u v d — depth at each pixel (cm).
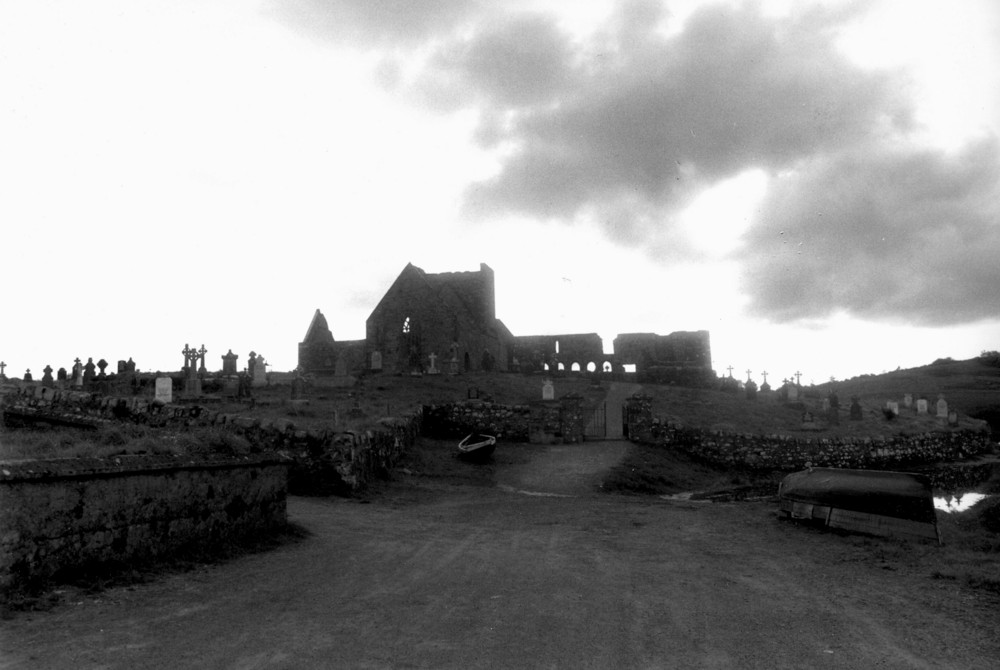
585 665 588
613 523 1521
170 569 902
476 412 3394
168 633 647
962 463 3869
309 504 1666
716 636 672
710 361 7544
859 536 1285
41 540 745
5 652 571
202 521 1019
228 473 1091
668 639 662
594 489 2362
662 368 7088
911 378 9400
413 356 6353
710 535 1350
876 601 809
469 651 621
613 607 786
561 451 2995
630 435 3328
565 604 798
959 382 8844
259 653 600
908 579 926
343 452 1878
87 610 702
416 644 638
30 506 732
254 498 1162
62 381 4488
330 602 786
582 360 8000
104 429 1346
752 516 1593
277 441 1920
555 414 3259
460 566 1020
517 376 5769
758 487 2553
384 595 827
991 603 793
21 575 719
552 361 8000
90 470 809
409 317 6456
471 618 732
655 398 4716
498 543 1249
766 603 805
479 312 7388
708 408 4334
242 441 1195
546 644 645
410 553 1114
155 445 988
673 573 987
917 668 578
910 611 760
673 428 3353
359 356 7025
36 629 633
